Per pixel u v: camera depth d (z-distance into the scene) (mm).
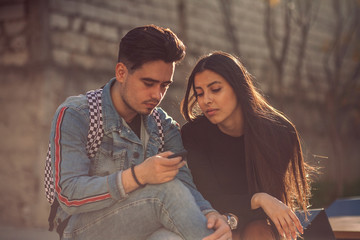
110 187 2119
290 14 9492
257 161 2873
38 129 7141
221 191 2924
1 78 7539
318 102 12031
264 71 10664
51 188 2381
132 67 2299
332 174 12211
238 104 2910
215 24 9672
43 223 7008
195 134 2980
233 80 2820
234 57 2934
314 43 12062
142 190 2135
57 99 7234
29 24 7332
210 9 9594
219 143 2986
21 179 7258
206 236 2078
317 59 12094
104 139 2391
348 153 12461
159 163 2092
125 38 2336
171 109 7973
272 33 9984
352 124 12445
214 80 2787
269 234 2676
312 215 2896
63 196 2176
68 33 7430
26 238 5996
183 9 9086
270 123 2910
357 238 2906
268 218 2732
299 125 11477
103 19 7852
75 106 2355
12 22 7465
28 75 7301
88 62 7605
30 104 7250
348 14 11500
